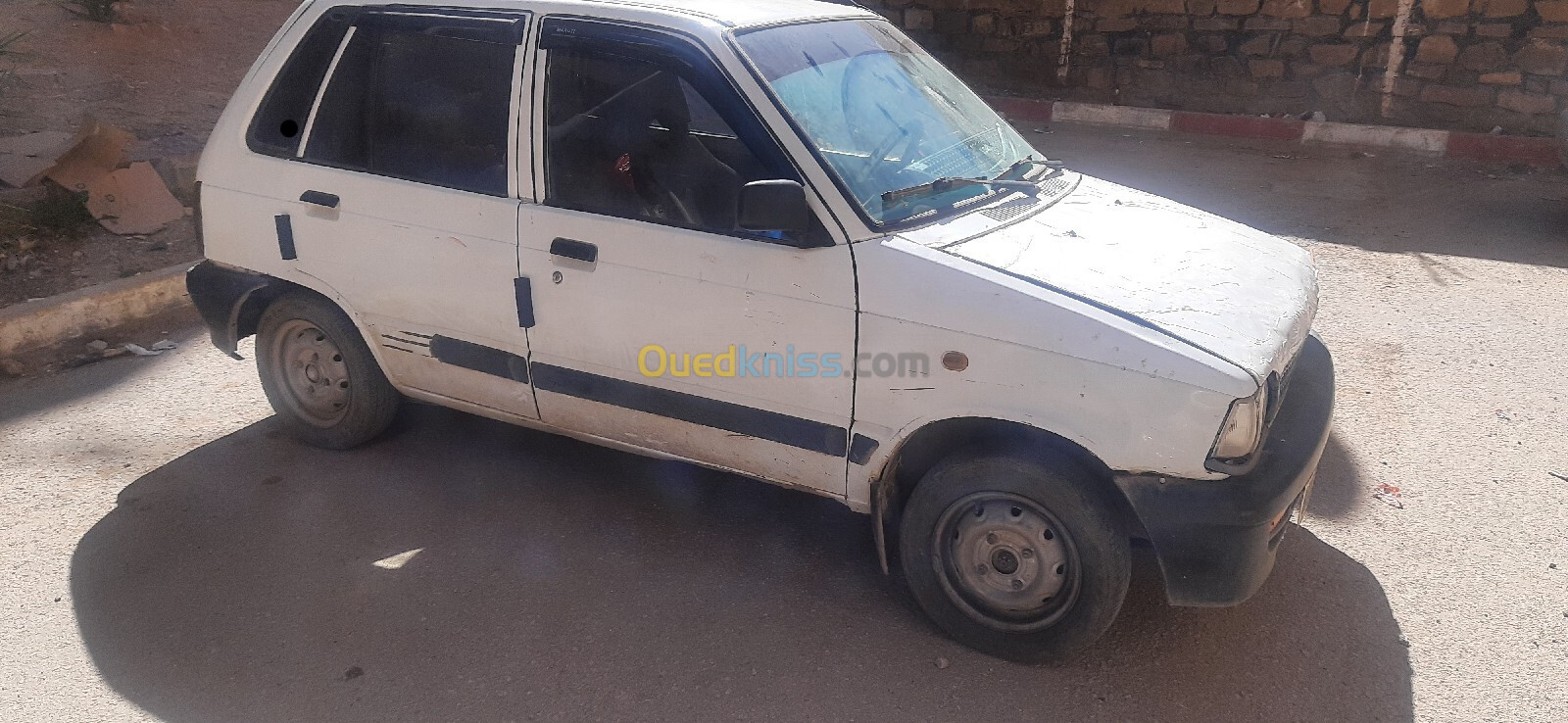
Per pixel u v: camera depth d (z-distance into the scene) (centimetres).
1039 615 335
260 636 353
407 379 431
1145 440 302
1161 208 402
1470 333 596
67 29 955
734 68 346
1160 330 304
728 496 439
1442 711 323
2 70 850
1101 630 328
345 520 419
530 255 375
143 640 351
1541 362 559
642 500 436
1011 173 395
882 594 377
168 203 727
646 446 389
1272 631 359
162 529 413
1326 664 343
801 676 336
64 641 351
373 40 408
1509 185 896
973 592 340
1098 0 1148
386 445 477
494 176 383
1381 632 359
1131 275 333
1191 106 1146
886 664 342
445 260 393
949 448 349
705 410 363
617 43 362
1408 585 383
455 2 393
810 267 331
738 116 343
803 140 337
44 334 579
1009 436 331
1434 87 1034
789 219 316
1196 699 328
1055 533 323
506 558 395
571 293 370
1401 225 792
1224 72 1120
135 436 487
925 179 360
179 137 817
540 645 349
